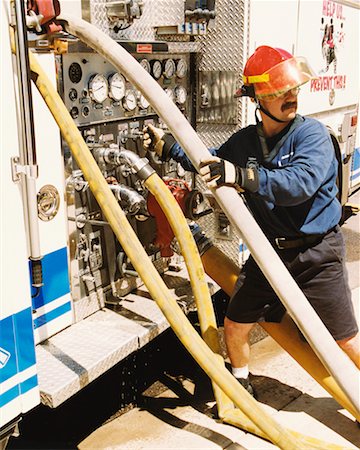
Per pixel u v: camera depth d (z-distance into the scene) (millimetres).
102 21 2852
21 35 1854
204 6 3289
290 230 2574
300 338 2918
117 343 2646
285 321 2949
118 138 3010
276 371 3402
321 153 2402
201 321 2895
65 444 2768
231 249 3574
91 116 2793
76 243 2814
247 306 2781
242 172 2242
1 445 2090
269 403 3066
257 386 3232
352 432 2826
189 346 2320
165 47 3141
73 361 2490
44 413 3023
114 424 2924
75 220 2787
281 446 2441
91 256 2904
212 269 3211
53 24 2244
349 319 2699
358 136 5887
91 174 2225
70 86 2648
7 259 1941
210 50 3484
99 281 2992
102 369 2520
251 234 2225
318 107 4746
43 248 2498
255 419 2389
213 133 3588
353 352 2760
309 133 2457
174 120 2311
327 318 2680
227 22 3395
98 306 2994
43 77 2207
